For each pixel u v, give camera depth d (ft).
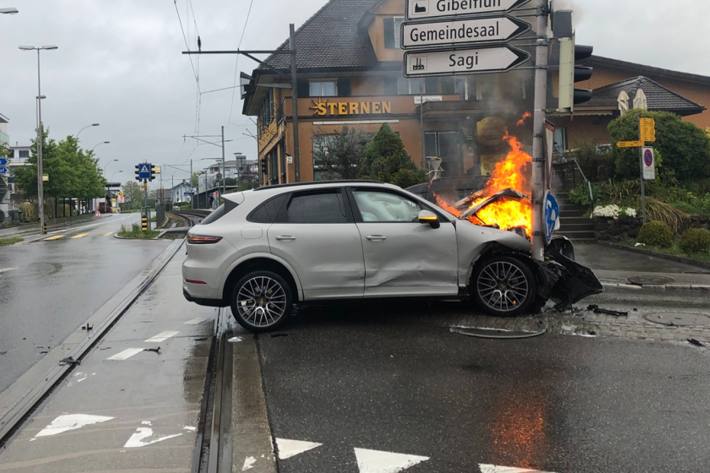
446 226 22.25
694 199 52.70
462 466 11.16
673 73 93.56
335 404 14.37
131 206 485.56
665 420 13.16
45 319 25.57
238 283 21.53
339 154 79.30
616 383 15.64
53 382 16.51
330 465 11.27
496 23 25.26
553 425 12.97
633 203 51.67
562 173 63.36
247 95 118.73
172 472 11.11
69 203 227.61
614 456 11.46
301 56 93.15
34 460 11.69
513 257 23.02
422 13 25.96
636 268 37.73
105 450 12.10
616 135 56.13
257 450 11.91
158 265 44.80
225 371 17.22
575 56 26.68
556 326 21.83
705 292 30.37
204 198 309.22
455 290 22.21
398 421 13.29
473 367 17.11
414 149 87.56
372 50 93.45
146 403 14.84
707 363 17.34
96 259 50.75
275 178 110.32
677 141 56.13
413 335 20.71
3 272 42.63
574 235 53.16
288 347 19.54
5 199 181.78
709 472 10.81
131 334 22.40
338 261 21.67
